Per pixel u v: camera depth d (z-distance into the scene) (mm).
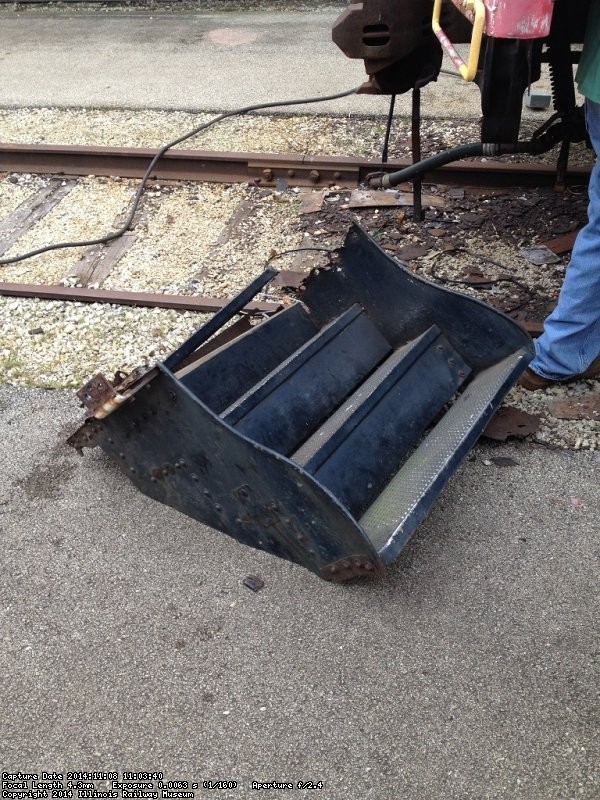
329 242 4816
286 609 2672
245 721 2346
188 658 2535
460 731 2285
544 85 6691
